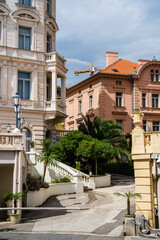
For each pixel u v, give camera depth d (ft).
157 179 43.45
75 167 92.43
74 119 149.89
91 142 85.92
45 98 96.53
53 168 79.36
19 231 43.27
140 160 43.62
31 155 78.33
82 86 143.23
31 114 93.71
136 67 139.33
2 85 90.84
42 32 98.27
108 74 125.80
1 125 89.51
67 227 44.75
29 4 98.48
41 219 51.49
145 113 128.36
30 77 95.96
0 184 63.36
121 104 128.77
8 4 94.27
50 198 69.56
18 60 93.04
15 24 94.22
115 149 91.56
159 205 42.68
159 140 43.21
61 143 87.86
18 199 50.37
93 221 47.62
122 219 47.62
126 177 109.60
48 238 38.58
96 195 70.90
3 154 51.08
